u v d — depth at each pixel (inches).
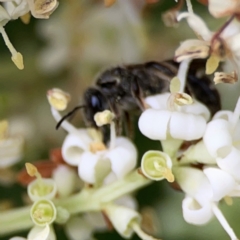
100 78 3.9
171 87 3.6
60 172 3.8
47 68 4.6
